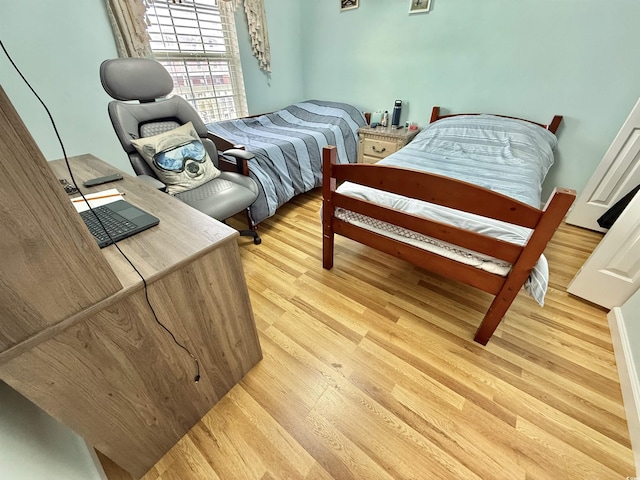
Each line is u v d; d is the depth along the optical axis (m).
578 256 1.94
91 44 2.04
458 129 2.20
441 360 1.27
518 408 1.09
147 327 0.72
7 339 0.49
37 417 0.74
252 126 2.82
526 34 2.10
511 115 2.38
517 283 1.09
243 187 1.80
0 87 0.37
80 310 0.57
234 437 1.02
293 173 2.38
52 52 1.90
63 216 0.49
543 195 2.51
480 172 1.58
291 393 1.15
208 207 1.56
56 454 0.72
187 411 0.99
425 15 2.45
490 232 1.10
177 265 0.71
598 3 1.81
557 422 1.05
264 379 1.20
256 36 2.79
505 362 1.26
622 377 1.17
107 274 0.59
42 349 0.55
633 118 1.83
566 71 2.05
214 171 1.85
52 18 1.84
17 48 1.77
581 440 1.00
